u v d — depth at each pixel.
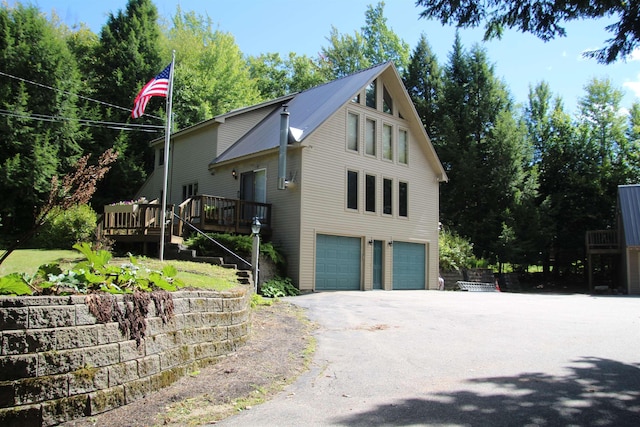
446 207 34.06
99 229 15.88
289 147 17.31
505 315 11.70
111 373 4.92
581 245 35.56
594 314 12.10
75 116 24.48
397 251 20.78
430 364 6.90
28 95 22.39
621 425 4.49
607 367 6.62
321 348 7.92
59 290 4.91
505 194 32.53
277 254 16.77
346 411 4.97
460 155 33.31
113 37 30.00
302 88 40.94
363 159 19.59
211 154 21.55
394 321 10.67
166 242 15.02
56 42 24.06
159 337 5.64
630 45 6.07
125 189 27.70
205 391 5.55
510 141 32.38
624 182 35.00
